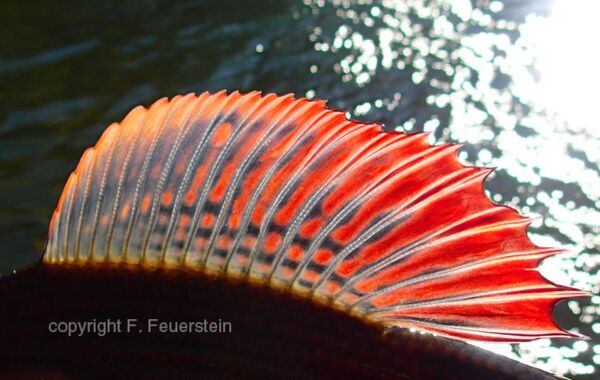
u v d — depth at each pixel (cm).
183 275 45
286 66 119
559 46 125
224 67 118
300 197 45
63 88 114
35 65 118
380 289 45
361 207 44
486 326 45
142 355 46
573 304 83
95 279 46
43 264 46
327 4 134
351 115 110
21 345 46
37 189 98
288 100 44
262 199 45
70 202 45
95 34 125
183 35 125
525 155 104
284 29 128
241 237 45
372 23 129
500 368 45
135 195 45
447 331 45
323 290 45
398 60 121
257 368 45
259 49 123
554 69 120
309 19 130
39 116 109
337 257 45
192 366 45
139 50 122
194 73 117
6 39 123
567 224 93
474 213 44
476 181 43
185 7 132
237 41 124
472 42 126
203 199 45
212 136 44
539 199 97
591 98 113
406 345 45
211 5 133
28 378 45
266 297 45
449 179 44
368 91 114
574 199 97
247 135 44
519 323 44
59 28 126
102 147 45
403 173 44
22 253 90
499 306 44
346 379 45
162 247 45
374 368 45
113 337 46
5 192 97
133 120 45
